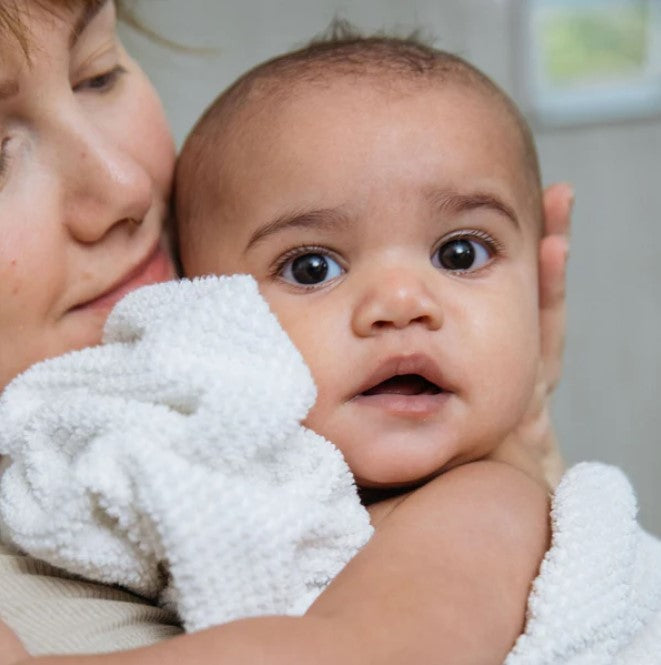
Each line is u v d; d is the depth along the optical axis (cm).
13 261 81
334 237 86
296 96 90
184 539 67
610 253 209
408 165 85
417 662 61
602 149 208
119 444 71
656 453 207
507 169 92
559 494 79
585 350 209
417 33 142
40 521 71
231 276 83
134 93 95
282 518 70
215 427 72
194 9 193
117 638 67
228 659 57
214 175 93
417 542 70
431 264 86
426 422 82
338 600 64
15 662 58
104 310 87
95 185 83
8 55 79
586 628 70
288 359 75
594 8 205
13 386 81
